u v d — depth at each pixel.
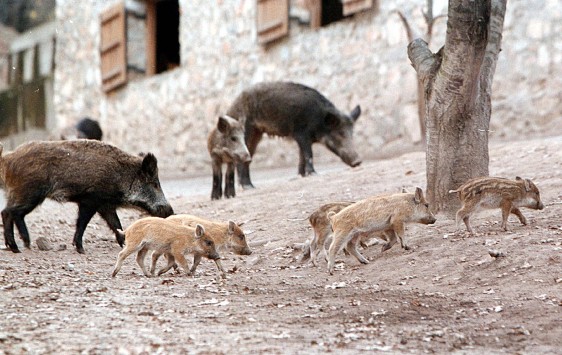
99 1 39.53
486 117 13.50
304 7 30.25
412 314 9.34
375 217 11.85
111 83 38.50
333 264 11.76
